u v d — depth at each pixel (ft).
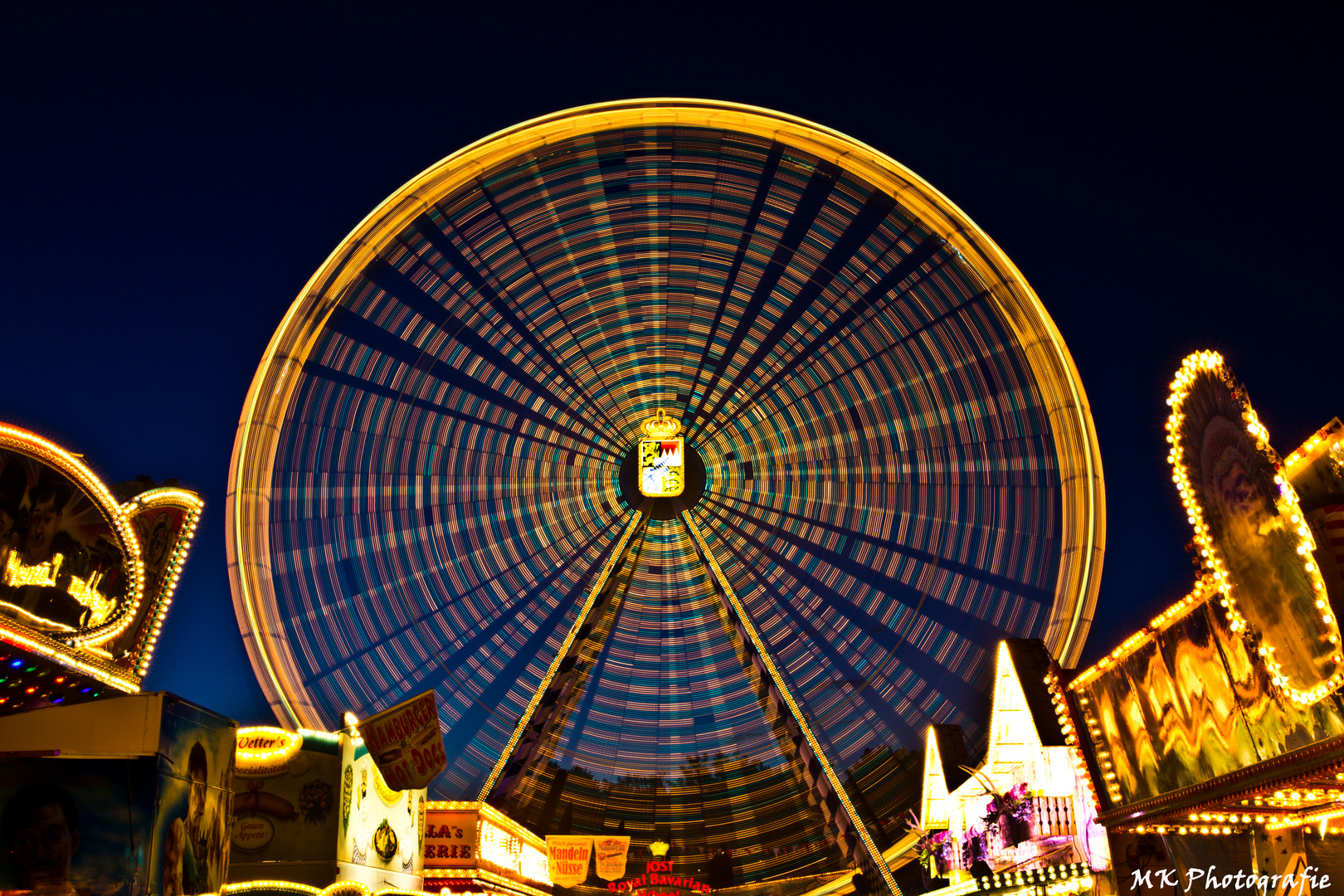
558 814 98.43
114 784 31.37
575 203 85.40
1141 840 39.24
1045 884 47.37
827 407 85.76
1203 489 26.02
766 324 88.84
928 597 78.13
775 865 92.12
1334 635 21.40
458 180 78.02
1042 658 52.54
